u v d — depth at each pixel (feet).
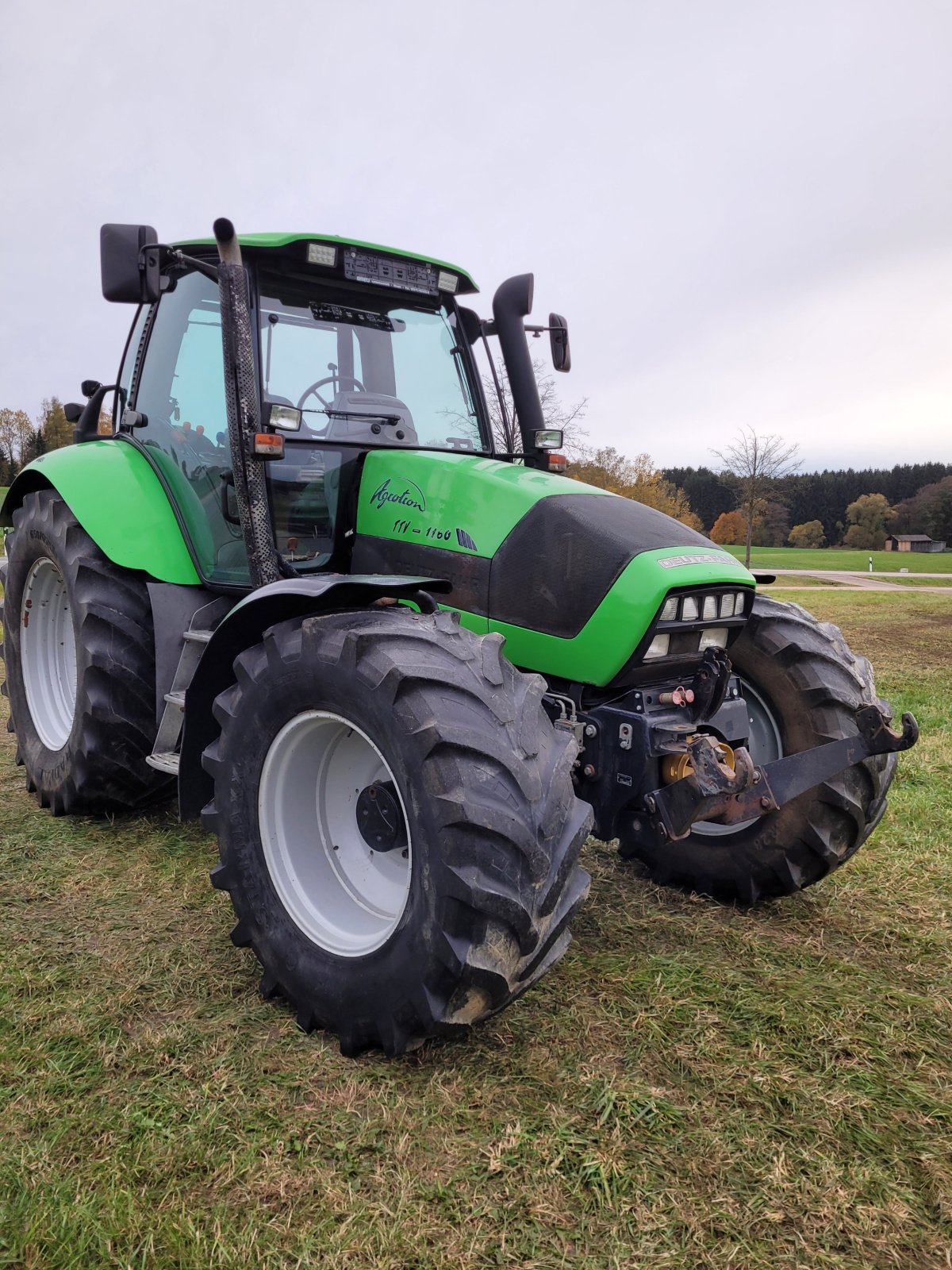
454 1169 5.89
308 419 9.96
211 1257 5.15
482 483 9.09
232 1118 6.34
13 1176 5.73
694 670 8.79
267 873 7.80
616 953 8.89
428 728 6.47
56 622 13.46
